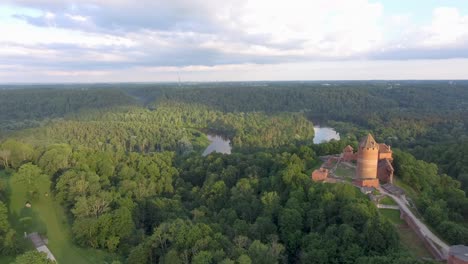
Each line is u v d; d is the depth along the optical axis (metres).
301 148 117.88
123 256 75.25
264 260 62.38
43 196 100.19
